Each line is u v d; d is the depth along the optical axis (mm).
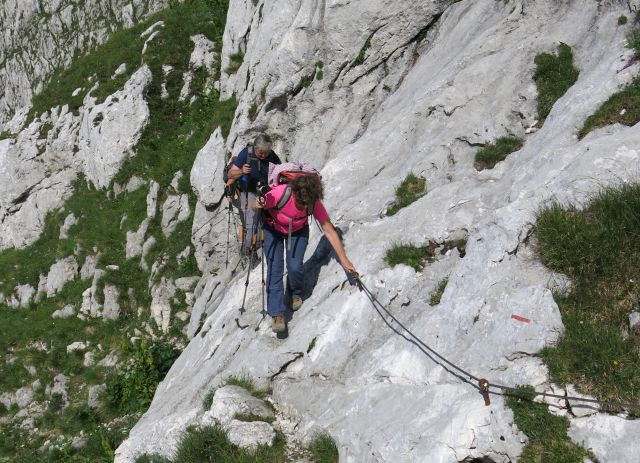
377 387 6039
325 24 12016
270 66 12977
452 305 6020
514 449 4727
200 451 6262
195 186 15578
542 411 4781
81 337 16641
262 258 7328
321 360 6809
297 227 7023
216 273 14789
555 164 6527
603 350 4859
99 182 20656
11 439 14359
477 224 6816
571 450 4539
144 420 9047
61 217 21062
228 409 6629
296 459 6062
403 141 9031
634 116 6586
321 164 11883
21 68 35281
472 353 5570
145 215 18156
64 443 13312
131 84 20641
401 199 8055
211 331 9359
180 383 9305
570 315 5316
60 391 15273
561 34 8422
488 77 8555
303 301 7602
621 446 4410
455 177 7926
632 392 4645
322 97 12195
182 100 20469
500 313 5594
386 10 11422
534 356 5176
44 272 19500
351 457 5660
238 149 13852
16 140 23391
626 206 5547
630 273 5340
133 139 19969
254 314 8305
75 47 32875
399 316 6586
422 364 5867
